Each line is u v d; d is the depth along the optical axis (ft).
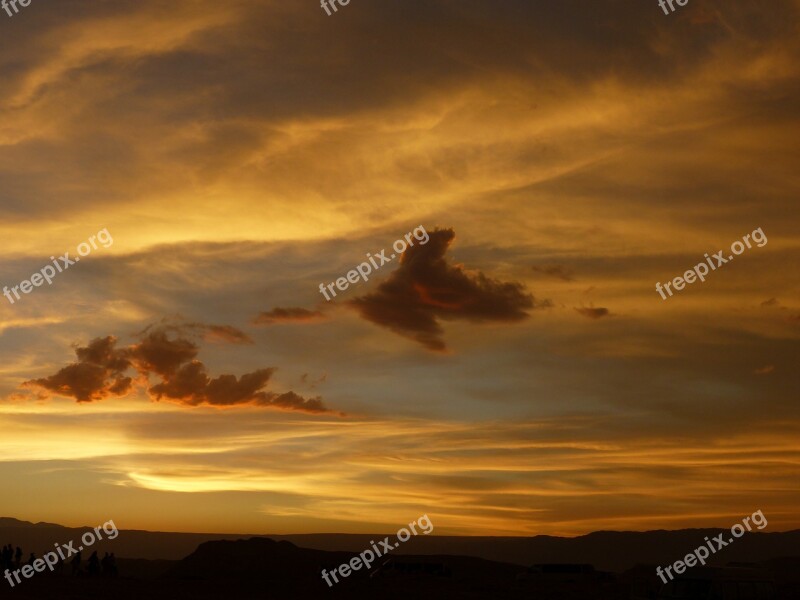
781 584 230.68
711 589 121.60
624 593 238.07
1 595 152.25
